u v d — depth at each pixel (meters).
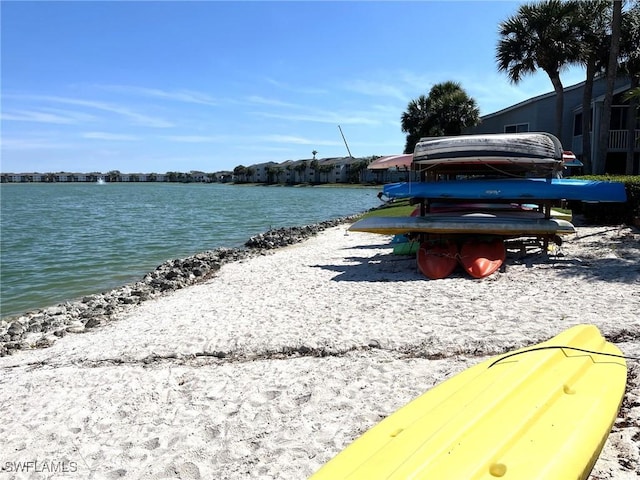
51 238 26.30
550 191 11.21
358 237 20.48
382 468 2.82
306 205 52.69
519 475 2.73
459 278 9.98
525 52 24.98
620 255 10.86
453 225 10.99
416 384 5.25
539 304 7.60
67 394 5.84
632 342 5.85
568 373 3.87
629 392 4.46
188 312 9.40
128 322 9.30
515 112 32.53
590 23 23.88
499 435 3.07
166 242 24.33
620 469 3.39
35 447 4.70
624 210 15.19
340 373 5.70
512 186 11.34
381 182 106.81
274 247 19.47
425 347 6.22
